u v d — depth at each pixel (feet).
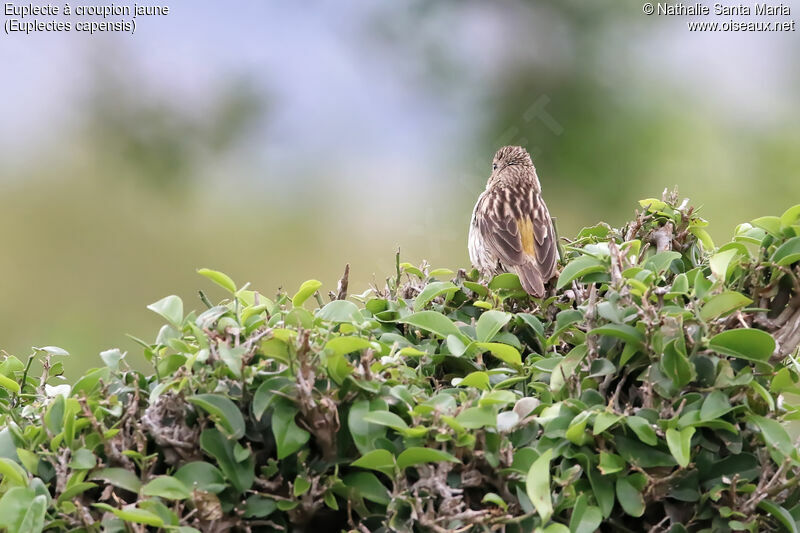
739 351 14.28
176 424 14.16
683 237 18.57
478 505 14.15
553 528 13.16
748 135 43.62
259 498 13.89
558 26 45.34
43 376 16.31
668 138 43.96
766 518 14.57
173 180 45.60
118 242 44.16
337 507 13.84
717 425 14.24
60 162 44.83
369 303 17.34
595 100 44.70
